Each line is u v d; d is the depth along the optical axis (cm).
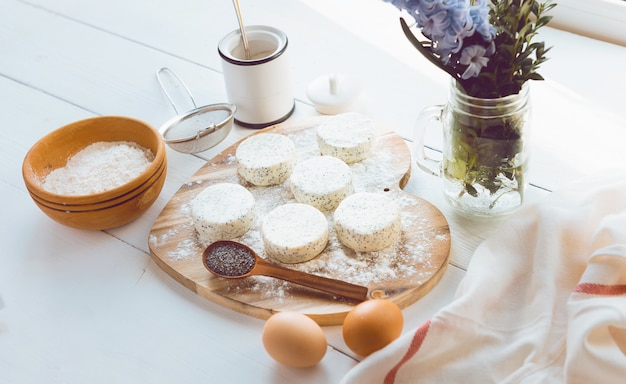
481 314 85
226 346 88
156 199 109
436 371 81
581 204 92
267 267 93
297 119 120
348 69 131
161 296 96
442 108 99
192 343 89
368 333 81
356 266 93
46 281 100
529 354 80
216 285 93
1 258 104
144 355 88
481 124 89
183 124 118
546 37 132
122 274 100
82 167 109
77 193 105
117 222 103
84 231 107
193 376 85
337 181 102
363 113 121
